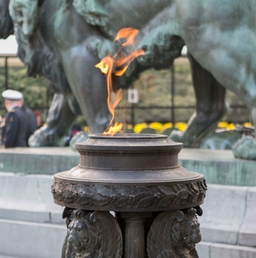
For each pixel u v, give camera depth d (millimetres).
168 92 17078
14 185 6164
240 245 4965
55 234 5625
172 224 3275
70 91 6652
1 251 5926
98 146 3248
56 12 6316
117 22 5977
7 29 6773
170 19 5719
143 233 3367
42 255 5695
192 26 5371
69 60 6242
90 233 3236
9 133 8844
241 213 5090
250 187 5188
